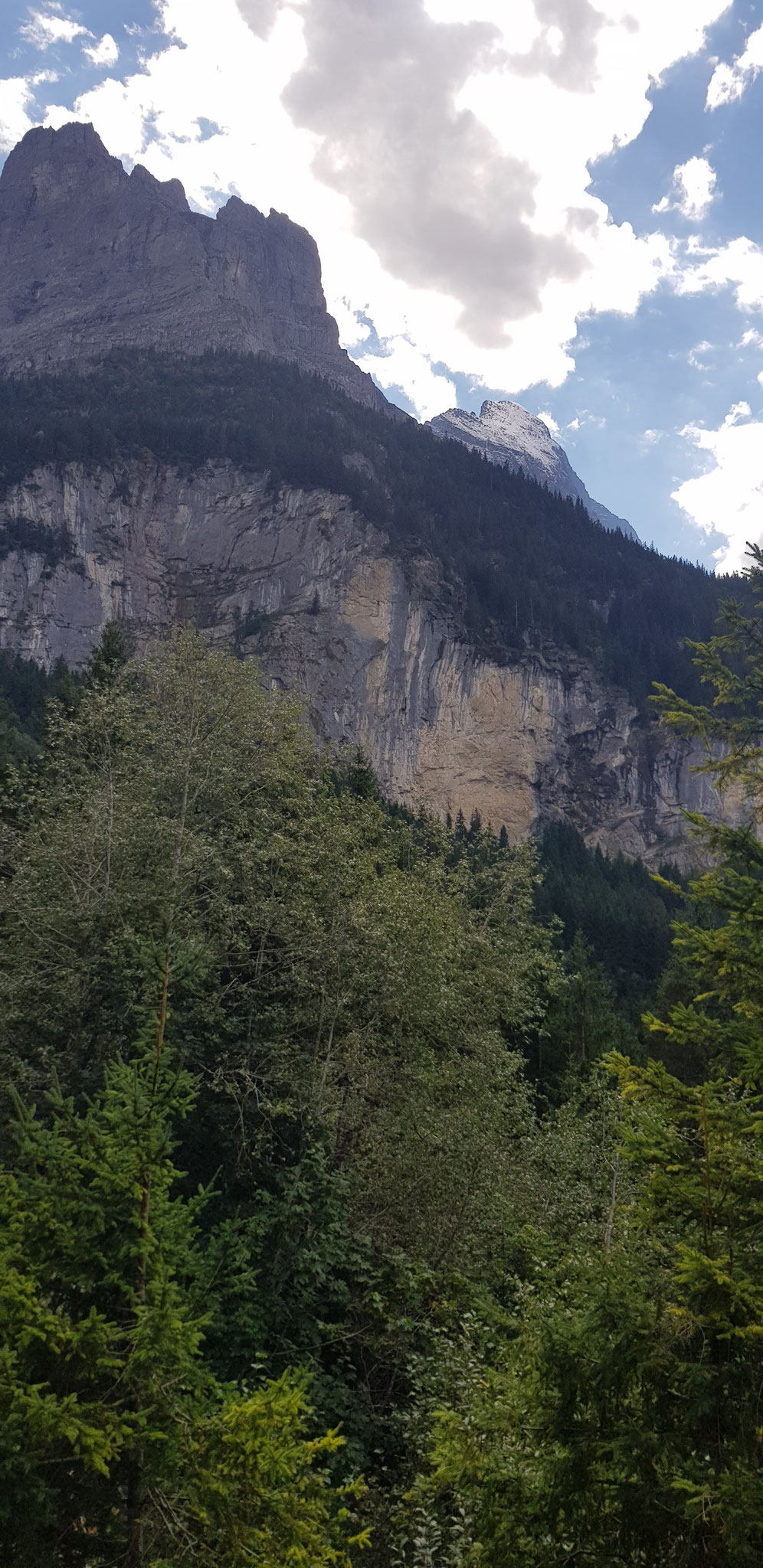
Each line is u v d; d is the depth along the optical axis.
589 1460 7.94
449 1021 20.53
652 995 54.66
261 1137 15.61
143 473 181.75
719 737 12.42
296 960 19.27
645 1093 9.12
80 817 20.70
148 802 20.91
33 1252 8.09
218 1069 16.34
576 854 115.94
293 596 166.62
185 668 24.06
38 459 174.00
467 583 177.38
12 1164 12.00
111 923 18.08
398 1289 15.39
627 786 164.00
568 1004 36.44
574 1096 21.97
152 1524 7.69
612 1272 8.46
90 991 17.09
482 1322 14.08
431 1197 16.34
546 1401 8.29
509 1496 8.34
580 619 182.38
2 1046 16.78
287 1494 7.69
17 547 165.12
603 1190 18.34
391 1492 13.05
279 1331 13.84
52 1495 7.46
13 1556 7.18
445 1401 12.92
